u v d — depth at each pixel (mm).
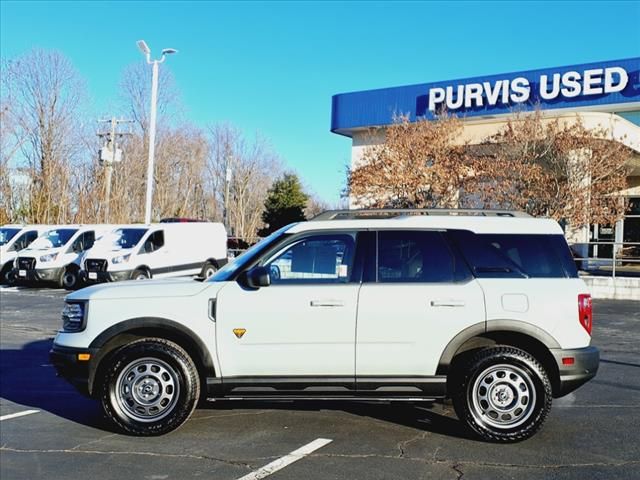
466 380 4887
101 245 17109
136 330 5164
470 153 18984
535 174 16766
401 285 4996
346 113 29047
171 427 5004
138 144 38188
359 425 5398
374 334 4922
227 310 4996
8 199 31281
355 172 19938
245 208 54125
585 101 24062
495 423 4887
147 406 5023
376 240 5168
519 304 4914
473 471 4309
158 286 5211
